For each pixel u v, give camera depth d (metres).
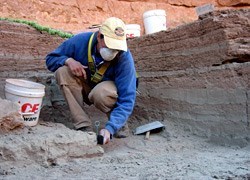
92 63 3.48
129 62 3.43
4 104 3.17
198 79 4.02
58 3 7.25
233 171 2.46
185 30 4.23
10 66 4.81
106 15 7.83
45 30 5.21
